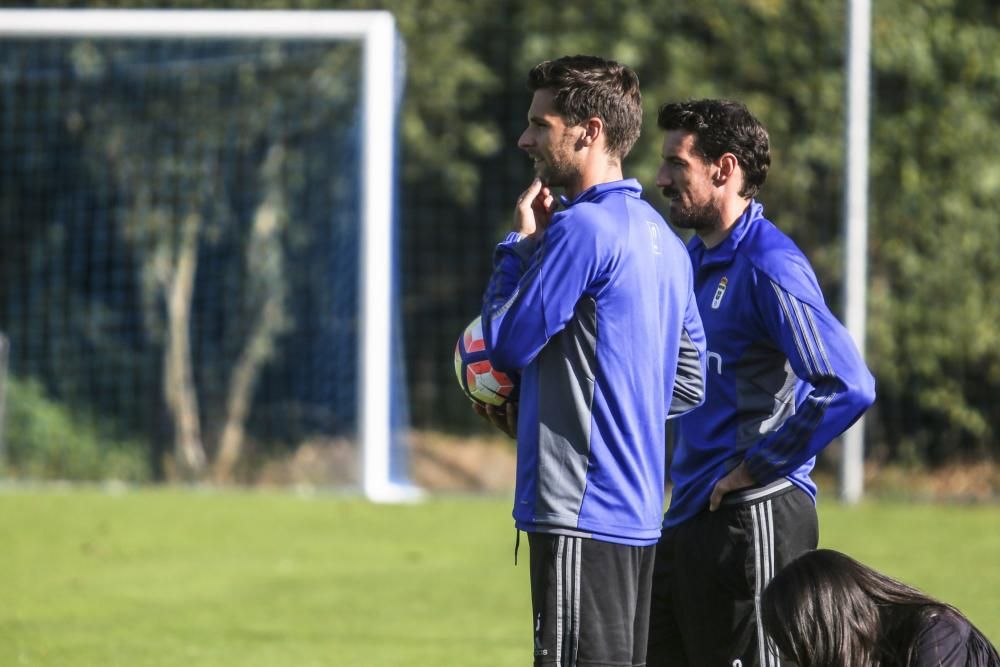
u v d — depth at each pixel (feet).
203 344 164.04
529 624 76.84
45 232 163.73
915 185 148.15
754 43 155.53
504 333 38.65
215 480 157.28
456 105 167.84
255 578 89.97
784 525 45.03
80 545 101.35
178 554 98.48
